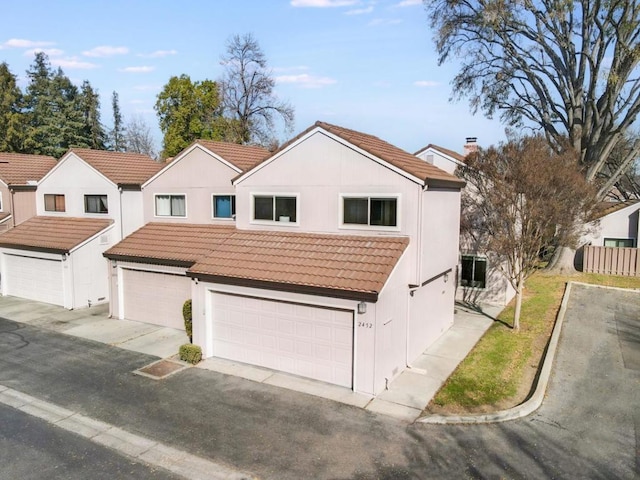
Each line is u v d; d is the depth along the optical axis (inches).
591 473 337.7
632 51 882.8
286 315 511.8
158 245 726.5
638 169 1860.2
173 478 338.0
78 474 342.6
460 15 1051.3
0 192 1046.4
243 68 1929.1
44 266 844.0
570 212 647.1
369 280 460.8
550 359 544.4
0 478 337.4
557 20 997.2
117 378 512.1
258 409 437.7
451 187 616.1
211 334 568.1
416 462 352.5
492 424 408.5
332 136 552.4
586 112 1015.6
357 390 469.1
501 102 1136.8
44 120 2143.2
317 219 575.2
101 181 864.3
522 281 661.9
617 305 788.0
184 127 1983.3
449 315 682.8
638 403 445.1
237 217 641.0
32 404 454.0
